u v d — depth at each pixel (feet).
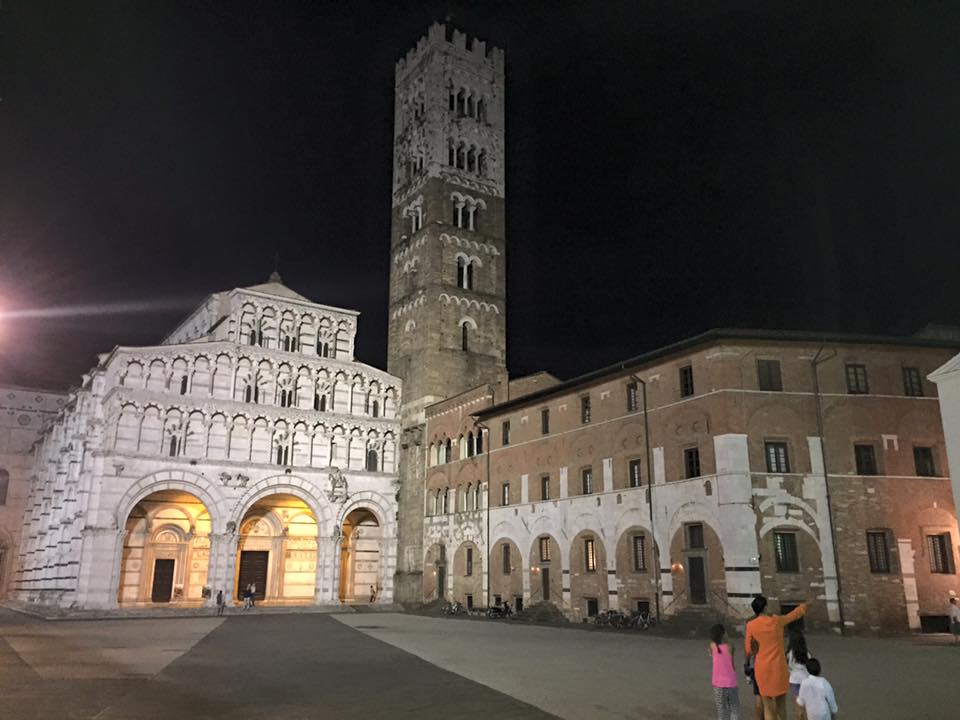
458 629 175.63
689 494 169.58
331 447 287.07
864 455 166.40
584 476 202.18
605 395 198.59
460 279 314.14
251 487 267.80
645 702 76.13
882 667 101.55
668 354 179.42
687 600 166.30
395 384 306.55
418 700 77.46
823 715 48.34
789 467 163.53
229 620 212.64
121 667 104.99
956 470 132.36
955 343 174.60
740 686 88.48
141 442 252.21
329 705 74.84
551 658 114.01
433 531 268.00
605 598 188.24
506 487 232.73
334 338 302.66
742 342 169.17
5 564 359.66
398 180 342.44
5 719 67.77
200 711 71.82
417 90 342.85
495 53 353.92
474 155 332.80
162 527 277.23
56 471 310.86
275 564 292.81
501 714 70.18
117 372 254.88
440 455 273.54
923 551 161.79
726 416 164.45
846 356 171.73
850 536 160.15
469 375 301.22
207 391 268.82
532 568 214.69
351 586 301.02
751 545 157.07
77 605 230.89
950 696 78.84
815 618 154.92
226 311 301.43
